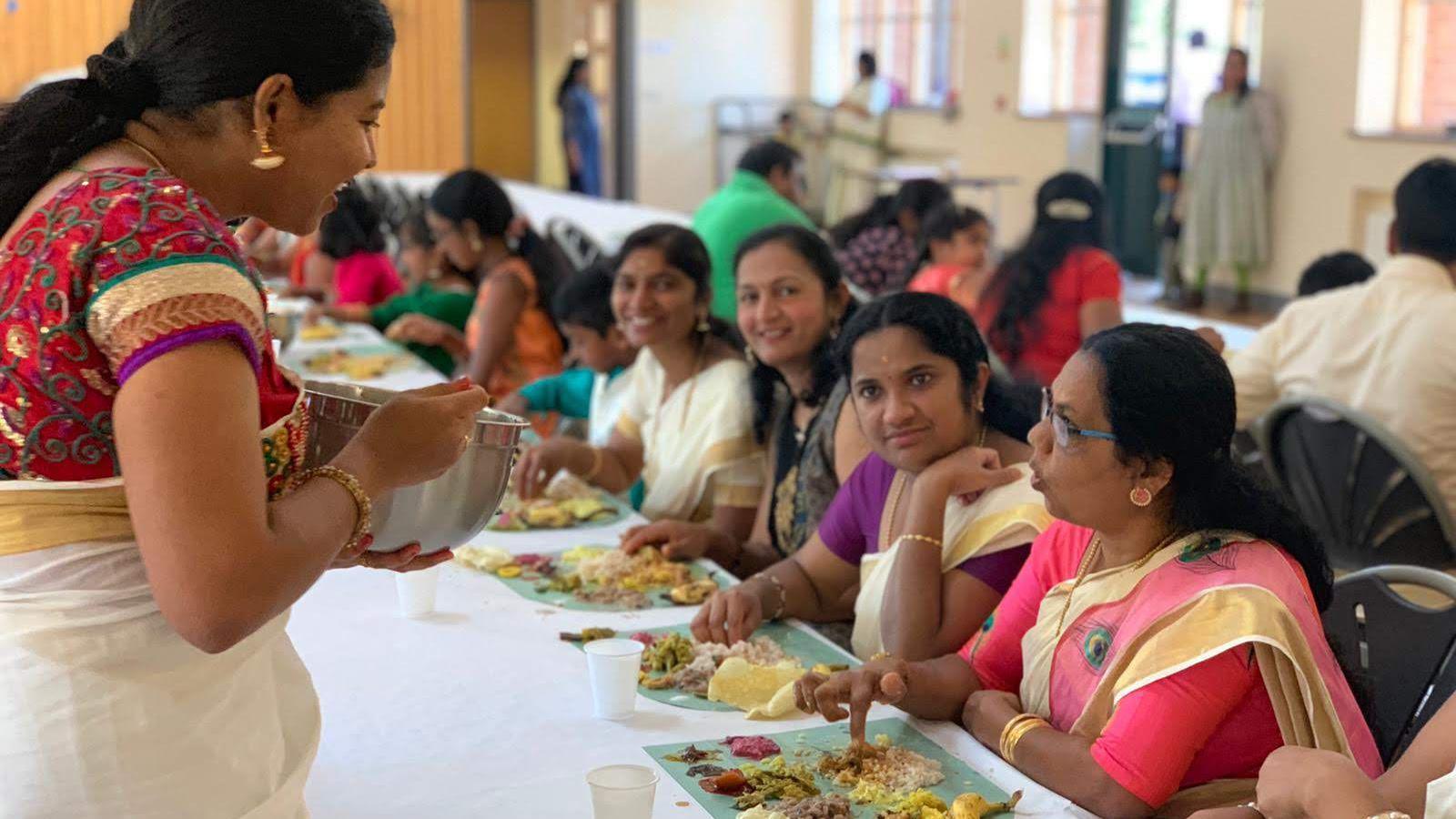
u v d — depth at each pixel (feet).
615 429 9.37
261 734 3.57
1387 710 5.58
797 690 5.13
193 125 3.35
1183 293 28.60
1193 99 28.89
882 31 41.14
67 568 3.18
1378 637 5.69
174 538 2.98
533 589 6.77
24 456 3.17
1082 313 11.99
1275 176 26.66
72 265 3.07
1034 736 4.75
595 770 4.12
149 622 3.25
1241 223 26.66
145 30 3.36
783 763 4.68
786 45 45.01
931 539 5.88
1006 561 5.86
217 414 3.03
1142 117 30.27
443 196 13.05
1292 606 4.43
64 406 3.13
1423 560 9.50
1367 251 25.13
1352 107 25.00
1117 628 4.75
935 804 4.42
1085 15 32.17
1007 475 5.91
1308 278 12.44
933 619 5.83
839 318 8.05
